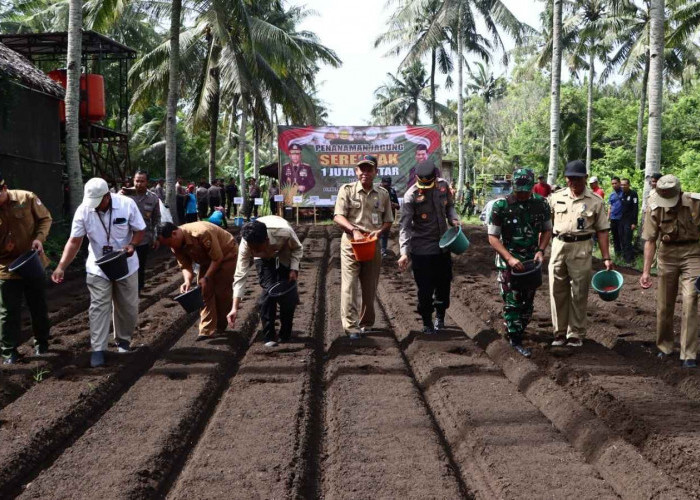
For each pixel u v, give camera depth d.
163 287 11.48
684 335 6.39
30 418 5.30
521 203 6.79
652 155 13.72
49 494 4.08
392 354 7.14
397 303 9.77
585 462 4.46
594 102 40.59
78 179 14.47
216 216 7.98
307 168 25.73
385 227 7.62
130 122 37.50
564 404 5.46
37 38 19.14
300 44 28.30
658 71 13.52
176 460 4.80
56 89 16.58
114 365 6.68
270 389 5.97
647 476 4.17
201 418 5.61
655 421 4.91
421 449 4.68
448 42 34.12
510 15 29.47
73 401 5.68
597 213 6.95
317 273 12.92
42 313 7.05
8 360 6.80
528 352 6.95
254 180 28.95
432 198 7.46
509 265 6.68
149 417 5.35
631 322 8.52
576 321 7.12
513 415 5.29
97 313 6.64
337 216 7.49
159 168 34.78
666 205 6.41
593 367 6.39
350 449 4.70
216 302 7.77
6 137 14.67
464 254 15.47
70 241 6.61
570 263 6.99
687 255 6.47
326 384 6.45
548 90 48.03
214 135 28.72
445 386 6.00
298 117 29.56
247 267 6.98
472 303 10.08
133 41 32.47
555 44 18.89
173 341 8.13
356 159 25.75
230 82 24.31
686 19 22.80
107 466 4.46
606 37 30.75
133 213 6.88
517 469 4.32
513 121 49.16
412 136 25.64
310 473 4.56
